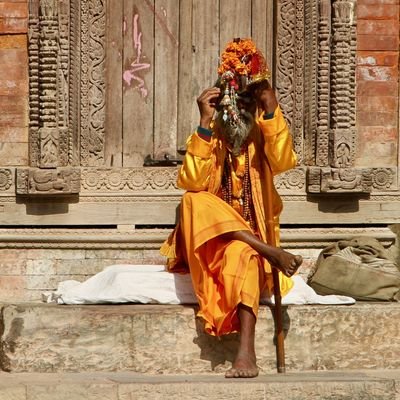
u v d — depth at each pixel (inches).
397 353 724.0
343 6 834.8
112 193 839.1
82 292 738.2
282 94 849.5
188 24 853.2
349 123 840.9
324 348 716.7
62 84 828.6
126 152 853.2
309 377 686.5
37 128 830.5
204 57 853.8
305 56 846.5
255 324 700.0
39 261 828.0
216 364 704.4
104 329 703.1
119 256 831.7
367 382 674.8
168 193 840.9
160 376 693.9
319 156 843.4
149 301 725.3
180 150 854.5
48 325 703.7
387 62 852.0
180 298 728.3
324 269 772.0
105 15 845.2
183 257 737.0
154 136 854.5
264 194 728.3
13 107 834.2
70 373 700.7
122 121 853.2
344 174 834.2
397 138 854.5
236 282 683.4
